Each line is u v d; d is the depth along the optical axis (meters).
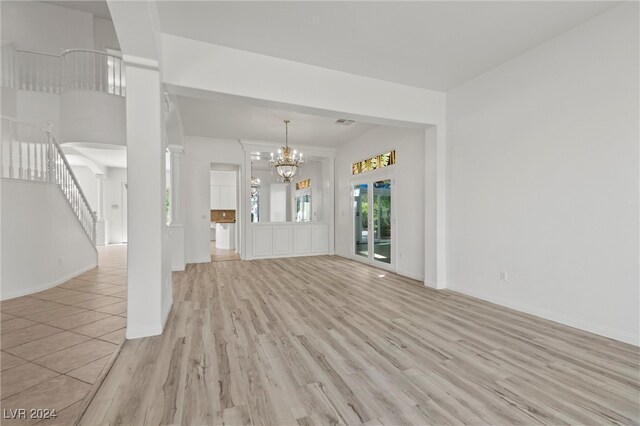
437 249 4.55
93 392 1.88
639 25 2.54
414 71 3.87
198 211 7.02
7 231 3.97
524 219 3.47
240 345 2.59
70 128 5.40
